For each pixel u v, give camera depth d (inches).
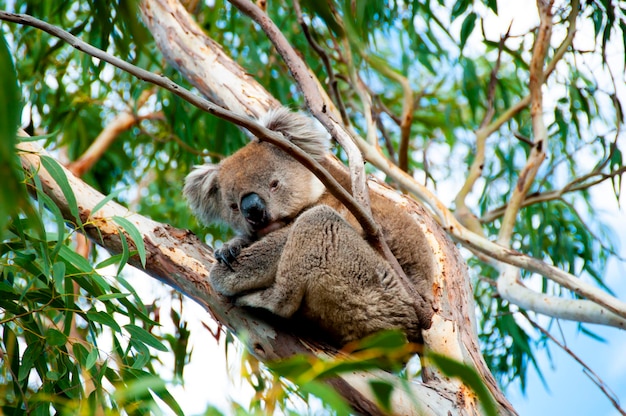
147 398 251.9
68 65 540.4
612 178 444.5
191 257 280.1
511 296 406.0
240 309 275.1
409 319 281.1
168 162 576.4
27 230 270.1
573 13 437.1
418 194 395.5
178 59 405.7
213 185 369.7
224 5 547.8
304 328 287.0
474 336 297.7
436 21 478.6
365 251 280.2
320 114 289.6
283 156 350.9
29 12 441.4
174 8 412.8
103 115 626.8
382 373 248.7
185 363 373.4
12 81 97.7
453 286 308.8
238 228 354.9
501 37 460.4
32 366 271.7
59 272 255.6
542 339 479.8
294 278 272.2
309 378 152.4
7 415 267.9
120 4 172.6
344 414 151.4
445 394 256.4
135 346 269.1
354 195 270.5
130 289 268.4
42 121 545.3
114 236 280.4
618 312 346.3
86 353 274.2
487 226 547.5
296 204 344.5
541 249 504.7
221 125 504.7
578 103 519.8
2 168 96.2
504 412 262.1
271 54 530.3
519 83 567.5
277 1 530.0
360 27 335.9
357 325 280.1
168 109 511.5
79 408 229.9
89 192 287.6
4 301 276.8
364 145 411.2
